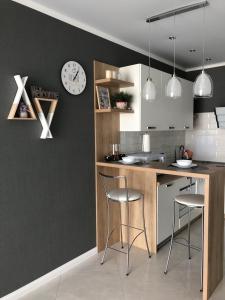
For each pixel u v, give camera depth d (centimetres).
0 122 205
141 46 341
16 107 205
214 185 227
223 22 262
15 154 217
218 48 349
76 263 277
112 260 287
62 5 230
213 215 226
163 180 319
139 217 311
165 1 222
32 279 236
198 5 226
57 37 244
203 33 294
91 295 229
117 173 323
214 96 436
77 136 270
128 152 340
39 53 229
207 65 438
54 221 252
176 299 223
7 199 214
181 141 468
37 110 226
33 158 230
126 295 229
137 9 238
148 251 292
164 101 339
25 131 223
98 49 288
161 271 264
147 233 307
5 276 216
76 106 267
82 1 223
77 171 272
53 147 247
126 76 304
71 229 270
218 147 439
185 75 464
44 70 234
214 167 254
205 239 216
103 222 307
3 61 205
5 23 205
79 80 267
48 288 239
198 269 268
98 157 296
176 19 257
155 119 324
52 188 248
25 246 229
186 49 354
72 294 231
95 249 299
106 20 262
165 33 295
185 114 396
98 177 297
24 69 219
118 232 329
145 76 301
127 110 290
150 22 265
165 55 382
